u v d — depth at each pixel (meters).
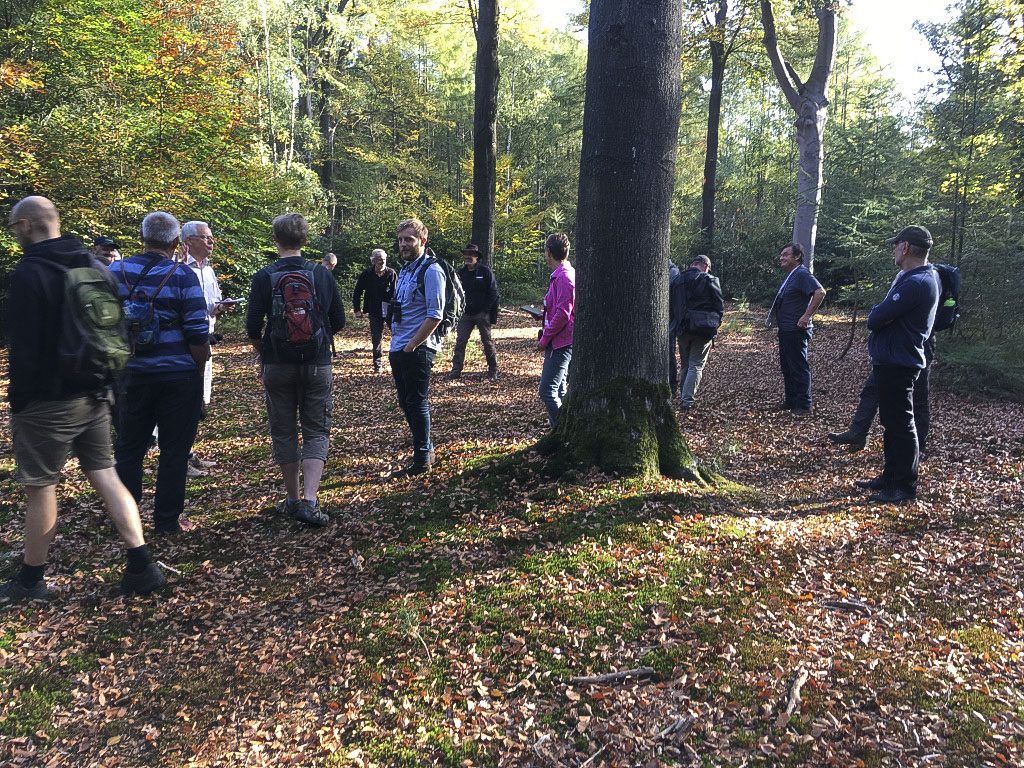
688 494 4.18
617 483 4.22
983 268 8.10
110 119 11.03
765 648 2.76
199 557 3.85
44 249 3.08
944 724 2.31
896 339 4.37
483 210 12.29
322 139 28.33
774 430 6.45
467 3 16.84
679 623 2.94
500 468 4.62
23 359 3.01
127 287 3.90
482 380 9.26
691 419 6.99
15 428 3.17
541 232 27.92
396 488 4.74
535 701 2.55
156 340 3.94
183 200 11.91
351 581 3.50
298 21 22.45
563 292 5.45
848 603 3.09
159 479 4.13
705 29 17.70
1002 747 2.20
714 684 2.56
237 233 14.68
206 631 3.14
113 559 3.81
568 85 35.59
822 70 14.91
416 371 4.91
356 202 28.47
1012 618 2.99
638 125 4.23
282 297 4.03
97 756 2.41
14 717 2.59
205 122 12.57
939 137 8.95
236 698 2.68
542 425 6.50
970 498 4.46
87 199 10.68
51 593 3.43
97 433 3.28
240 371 10.13
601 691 2.57
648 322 4.44
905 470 4.44
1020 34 8.24
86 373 3.11
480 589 3.30
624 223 4.32
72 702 2.68
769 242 23.47
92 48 11.57
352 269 21.77
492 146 12.12
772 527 3.93
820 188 14.50
